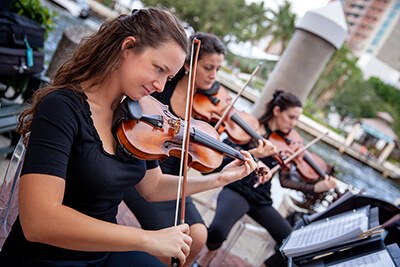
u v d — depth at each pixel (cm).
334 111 3706
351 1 6206
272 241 257
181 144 138
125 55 98
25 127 108
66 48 284
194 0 3081
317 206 292
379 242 140
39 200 82
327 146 1956
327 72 3425
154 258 127
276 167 234
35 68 246
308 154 274
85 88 101
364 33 6138
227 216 212
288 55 437
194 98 226
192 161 140
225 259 258
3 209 119
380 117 3388
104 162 100
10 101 252
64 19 1059
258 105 461
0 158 240
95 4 2209
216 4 3147
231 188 230
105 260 118
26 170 85
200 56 188
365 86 3447
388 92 3375
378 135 2891
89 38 106
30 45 237
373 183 1727
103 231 87
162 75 100
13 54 219
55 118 90
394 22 5869
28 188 83
